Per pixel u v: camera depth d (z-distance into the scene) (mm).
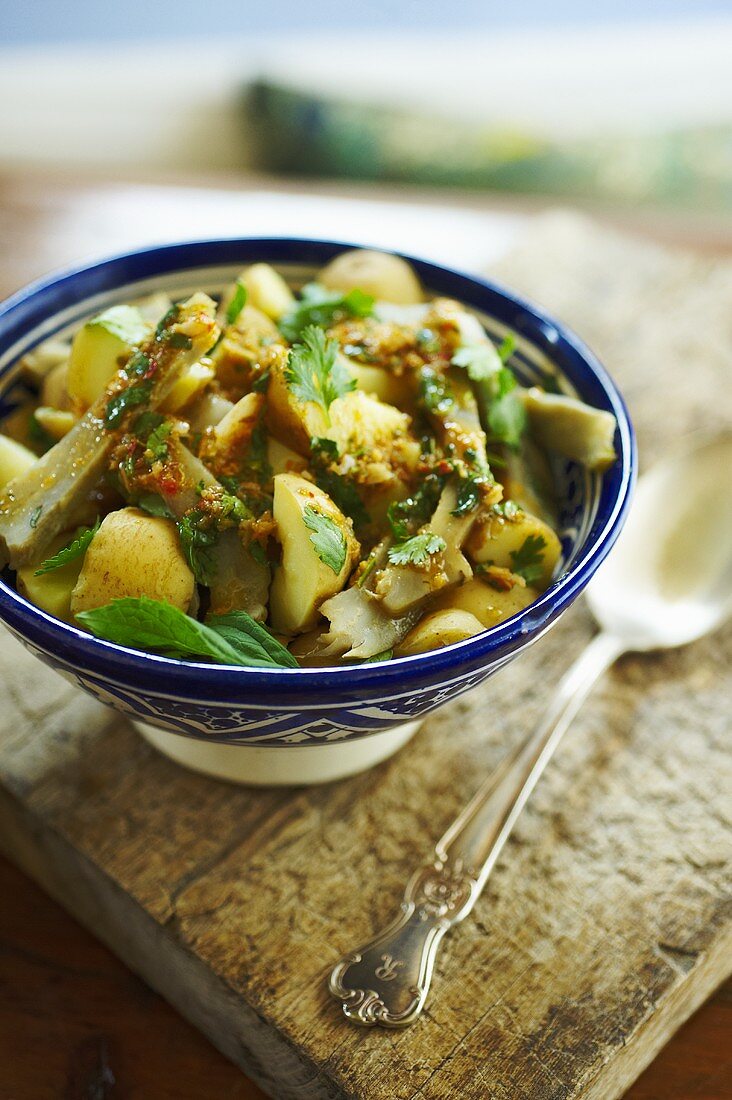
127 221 656
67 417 410
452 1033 375
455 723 445
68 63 1051
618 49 1021
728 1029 410
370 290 447
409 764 434
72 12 1079
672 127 976
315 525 363
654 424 534
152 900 398
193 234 648
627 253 610
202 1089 398
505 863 411
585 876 409
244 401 387
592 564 365
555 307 583
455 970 387
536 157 1003
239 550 375
